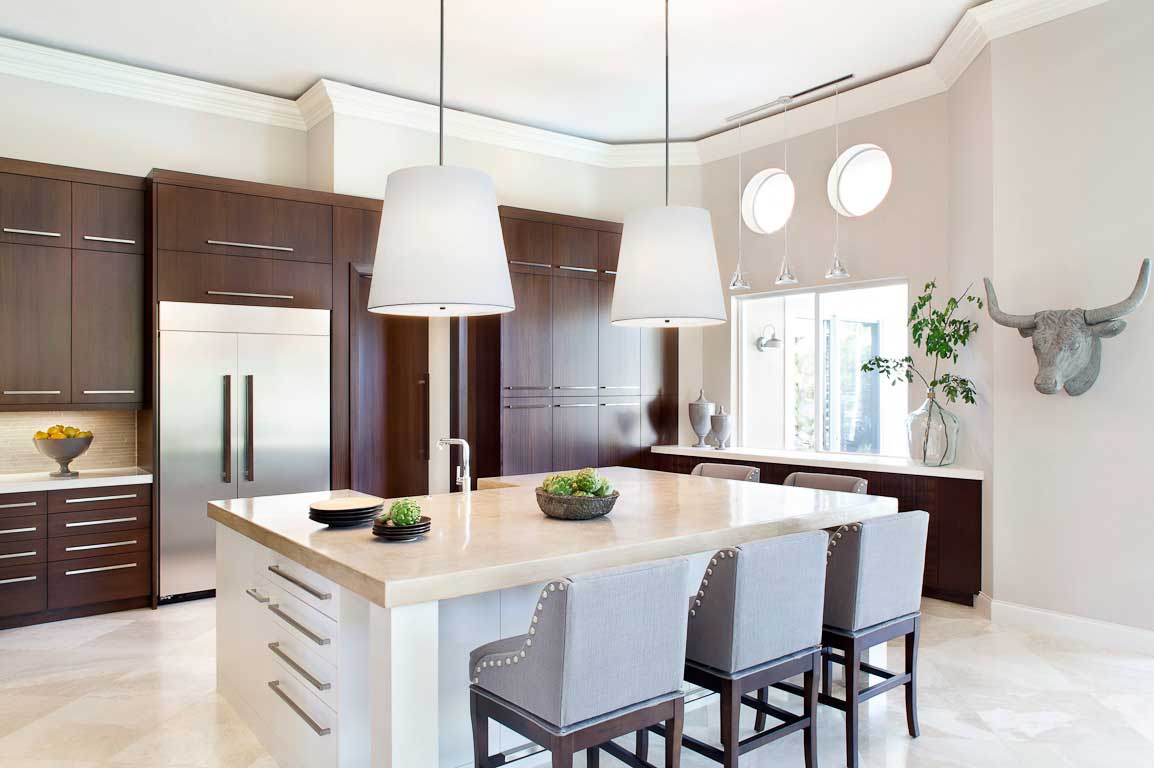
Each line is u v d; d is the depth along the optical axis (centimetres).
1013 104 434
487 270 275
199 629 429
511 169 640
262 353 503
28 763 277
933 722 310
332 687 233
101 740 294
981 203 457
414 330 584
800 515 302
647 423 668
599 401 638
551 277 613
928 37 480
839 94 563
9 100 479
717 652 235
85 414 504
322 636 241
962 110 486
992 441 448
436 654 209
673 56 504
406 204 274
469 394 605
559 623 190
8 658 383
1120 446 394
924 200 527
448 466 597
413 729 204
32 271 447
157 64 511
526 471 594
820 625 256
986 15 434
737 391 668
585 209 682
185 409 479
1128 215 392
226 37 473
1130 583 391
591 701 195
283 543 255
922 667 369
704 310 327
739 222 646
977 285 464
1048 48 420
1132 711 319
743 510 313
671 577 208
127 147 517
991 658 381
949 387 479
